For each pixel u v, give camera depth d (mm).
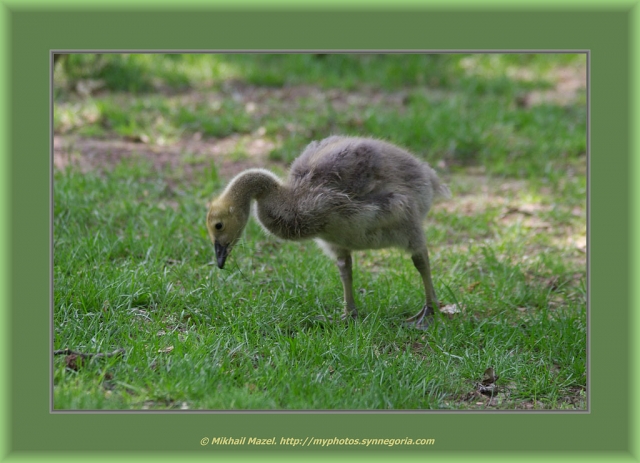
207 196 15266
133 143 17938
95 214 13820
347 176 10617
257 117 19672
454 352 10500
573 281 13250
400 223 10898
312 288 11766
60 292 10820
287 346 9930
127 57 22312
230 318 10703
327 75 23312
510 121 20016
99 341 9750
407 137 18422
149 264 12016
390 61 24500
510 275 12922
